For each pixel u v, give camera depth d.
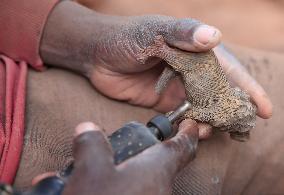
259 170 0.50
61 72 0.48
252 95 0.44
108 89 0.45
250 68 0.52
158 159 0.35
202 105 0.41
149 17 0.42
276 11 0.73
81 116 0.44
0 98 0.42
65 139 0.42
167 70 0.41
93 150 0.34
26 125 0.42
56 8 0.47
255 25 0.71
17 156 0.39
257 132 0.49
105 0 0.70
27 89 0.45
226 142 0.47
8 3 0.46
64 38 0.46
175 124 0.41
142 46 0.41
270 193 0.51
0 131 0.40
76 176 0.33
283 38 0.70
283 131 0.50
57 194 0.34
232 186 0.49
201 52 0.40
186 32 0.38
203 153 0.45
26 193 0.34
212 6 0.72
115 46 0.43
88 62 0.46
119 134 0.37
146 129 0.37
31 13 0.47
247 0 0.73
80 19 0.47
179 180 0.44
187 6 0.72
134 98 0.46
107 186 0.33
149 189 0.34
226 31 0.71
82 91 0.46
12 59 0.48
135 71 0.43
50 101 0.44
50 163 0.40
